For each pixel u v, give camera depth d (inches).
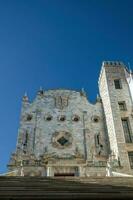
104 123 1775.3
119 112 1701.5
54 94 1913.1
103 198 558.9
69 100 1886.1
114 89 1849.2
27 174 1398.9
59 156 1577.3
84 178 755.4
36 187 605.3
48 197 551.2
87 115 1808.6
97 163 1459.2
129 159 1481.3
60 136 1680.6
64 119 1779.0
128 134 1615.4
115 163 1425.9
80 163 1464.1
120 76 1953.7
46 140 1658.5
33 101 1863.9
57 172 1434.5
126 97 1801.2
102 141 1678.2
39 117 1775.3
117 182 719.7
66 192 569.6
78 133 1702.8
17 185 623.2
